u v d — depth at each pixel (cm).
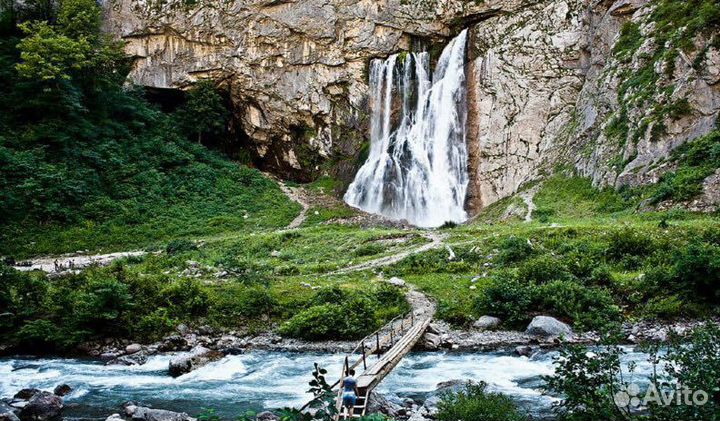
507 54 4784
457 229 3681
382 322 2114
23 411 1245
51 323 2023
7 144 4334
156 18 5606
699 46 3400
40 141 4447
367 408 1172
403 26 5269
